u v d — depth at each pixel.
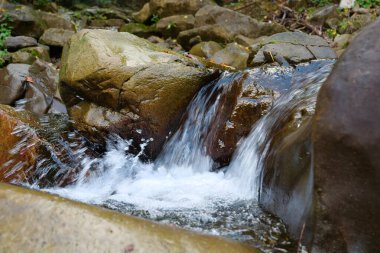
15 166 2.37
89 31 2.83
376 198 1.15
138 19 5.92
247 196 1.96
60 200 1.24
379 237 1.17
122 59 2.67
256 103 2.31
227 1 6.33
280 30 4.88
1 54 4.13
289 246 1.42
